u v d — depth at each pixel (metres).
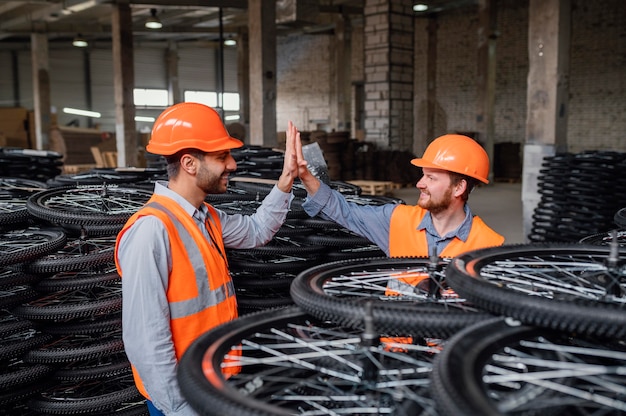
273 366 2.41
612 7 18.31
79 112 27.34
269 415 1.26
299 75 28.34
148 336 2.09
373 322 1.63
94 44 26.78
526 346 1.71
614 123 18.58
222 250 2.41
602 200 6.77
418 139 24.31
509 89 21.17
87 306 3.05
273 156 6.21
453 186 2.58
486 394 1.25
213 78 30.05
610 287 1.86
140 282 2.09
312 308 1.78
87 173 5.16
